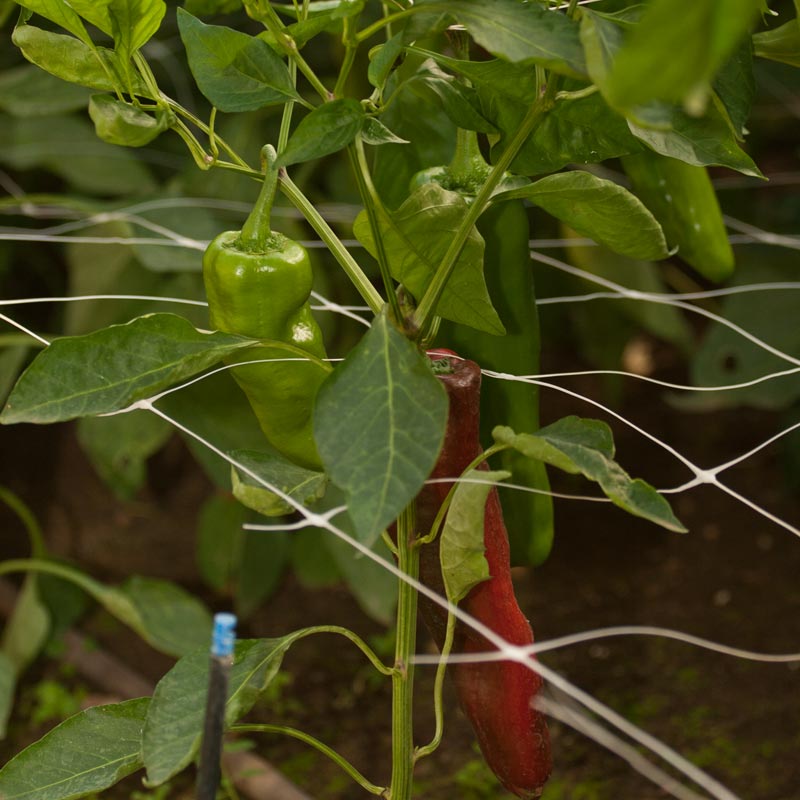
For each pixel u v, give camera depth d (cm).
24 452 234
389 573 153
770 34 73
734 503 212
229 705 68
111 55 67
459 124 72
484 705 78
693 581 193
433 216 68
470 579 70
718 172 243
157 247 149
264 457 73
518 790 80
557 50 55
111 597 158
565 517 212
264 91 64
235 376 73
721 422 236
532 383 92
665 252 73
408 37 62
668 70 36
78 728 76
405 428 57
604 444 64
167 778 64
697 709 164
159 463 233
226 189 175
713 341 177
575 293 220
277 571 186
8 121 187
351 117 61
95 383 64
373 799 153
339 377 59
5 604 191
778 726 159
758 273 206
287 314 71
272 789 150
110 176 185
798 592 188
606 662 176
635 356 259
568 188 68
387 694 174
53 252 236
